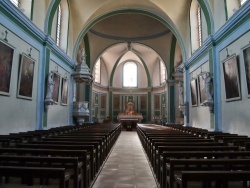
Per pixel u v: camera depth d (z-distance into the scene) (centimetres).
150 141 689
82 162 399
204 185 334
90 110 2230
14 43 848
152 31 2228
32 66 996
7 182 355
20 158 303
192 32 1463
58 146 443
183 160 307
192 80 1421
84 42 2195
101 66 2852
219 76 1038
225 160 289
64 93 1459
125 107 2906
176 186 363
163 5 1514
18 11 841
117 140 1462
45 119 1131
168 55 2266
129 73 3025
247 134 790
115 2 1592
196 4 1425
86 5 1505
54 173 243
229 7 962
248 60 774
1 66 749
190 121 1502
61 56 1376
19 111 894
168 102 2214
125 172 614
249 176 225
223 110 998
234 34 884
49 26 1160
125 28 2223
